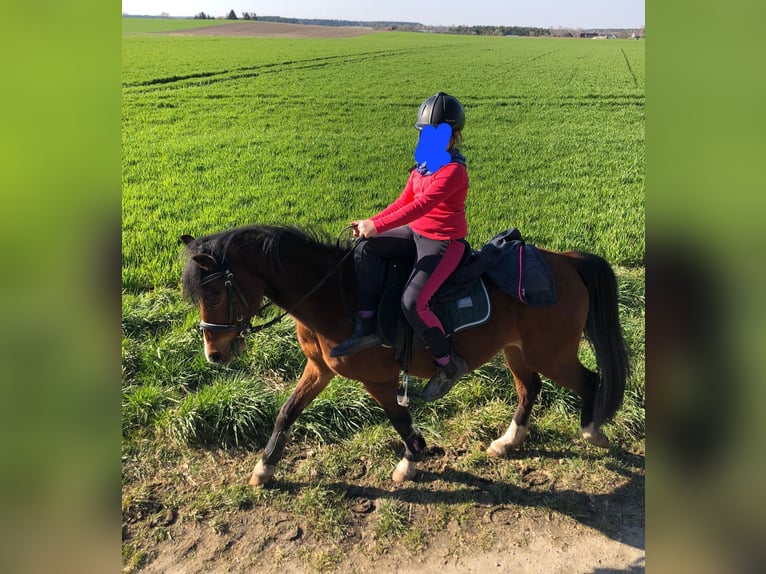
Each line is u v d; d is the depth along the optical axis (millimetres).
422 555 2930
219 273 2725
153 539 2975
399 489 3357
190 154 12477
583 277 3271
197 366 4258
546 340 3156
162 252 6605
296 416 3322
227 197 9375
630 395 4105
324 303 2943
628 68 25812
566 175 11289
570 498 3295
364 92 20219
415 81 22469
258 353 4453
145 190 9750
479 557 2920
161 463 3490
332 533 3045
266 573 2824
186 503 3211
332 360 3016
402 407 3238
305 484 3371
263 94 19422
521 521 3145
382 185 10328
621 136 14727
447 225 2818
